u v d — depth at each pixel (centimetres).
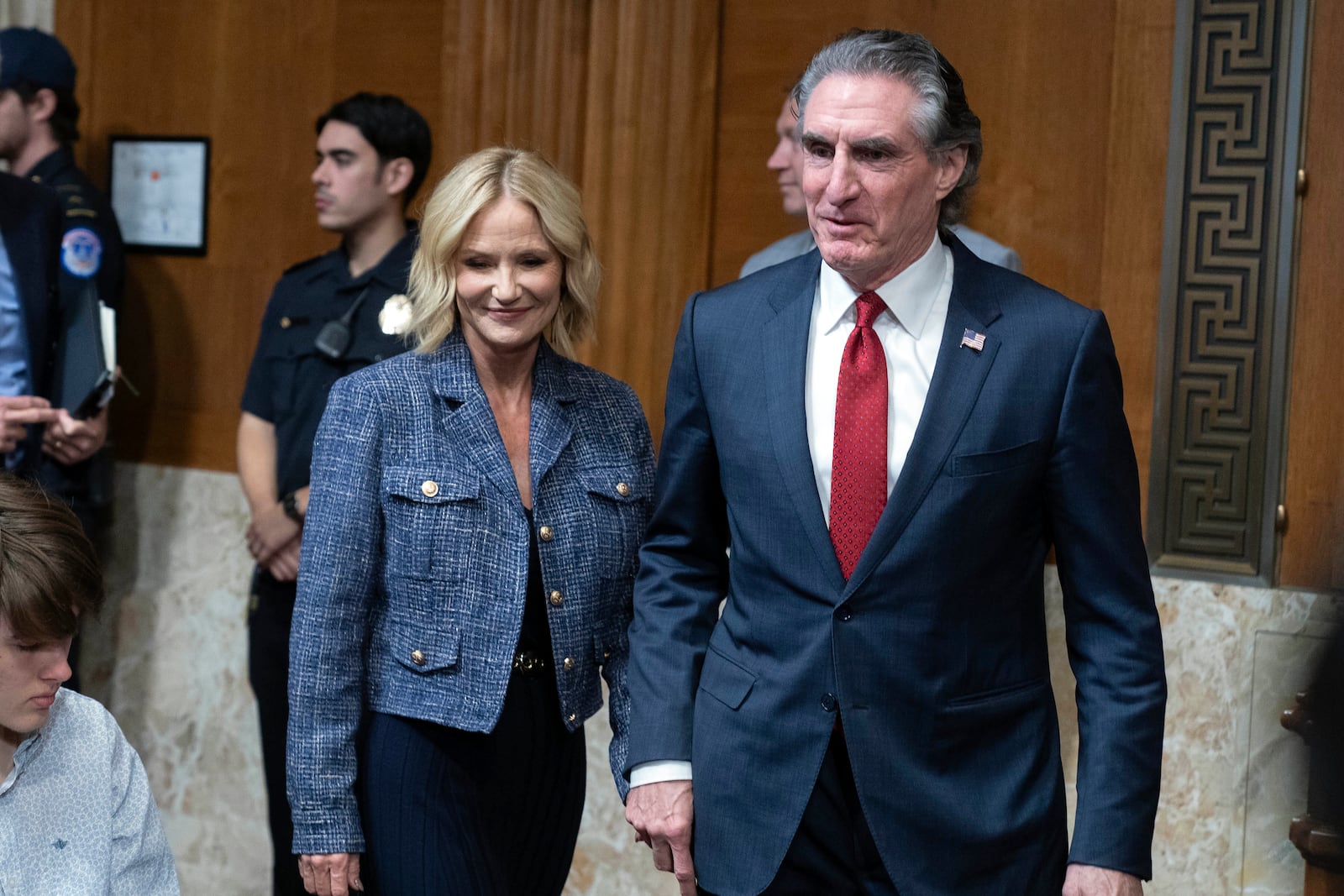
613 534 235
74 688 412
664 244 361
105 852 176
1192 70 310
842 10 345
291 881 343
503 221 224
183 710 425
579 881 376
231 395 419
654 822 204
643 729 207
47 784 173
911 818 192
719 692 203
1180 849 318
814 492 195
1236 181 307
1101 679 194
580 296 238
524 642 228
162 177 423
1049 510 197
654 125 360
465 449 228
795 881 198
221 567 419
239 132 415
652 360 363
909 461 191
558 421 236
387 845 222
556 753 233
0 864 167
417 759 223
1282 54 302
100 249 377
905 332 198
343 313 347
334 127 349
